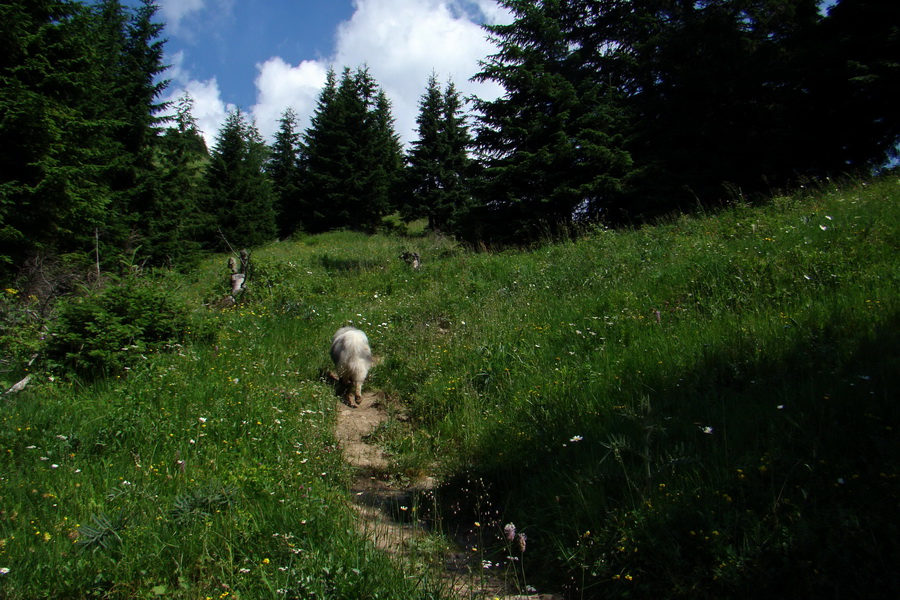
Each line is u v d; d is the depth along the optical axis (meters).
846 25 13.55
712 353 5.40
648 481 3.64
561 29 19.84
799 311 5.84
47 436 4.98
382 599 2.92
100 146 16.25
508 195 17.08
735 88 15.74
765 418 4.09
